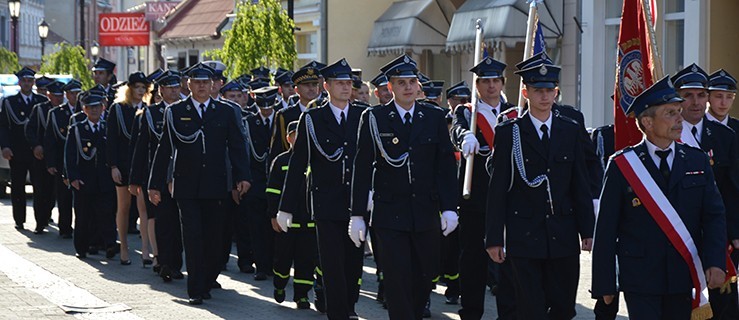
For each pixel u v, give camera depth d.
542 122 8.40
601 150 10.84
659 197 7.14
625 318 10.44
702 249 7.21
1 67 48.16
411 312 8.81
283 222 9.95
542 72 8.33
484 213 9.71
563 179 8.33
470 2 23.23
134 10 53.34
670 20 18.22
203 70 11.55
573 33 20.52
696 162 7.22
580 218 8.34
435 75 26.31
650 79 9.74
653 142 7.23
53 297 11.57
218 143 11.56
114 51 82.25
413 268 9.02
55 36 81.88
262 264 12.80
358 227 8.98
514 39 21.34
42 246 15.65
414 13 25.36
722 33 17.61
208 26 39.44
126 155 13.87
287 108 11.63
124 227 13.95
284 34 23.41
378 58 27.84
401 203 8.84
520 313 8.41
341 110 9.85
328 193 9.69
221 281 12.73
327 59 28.47
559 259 8.36
